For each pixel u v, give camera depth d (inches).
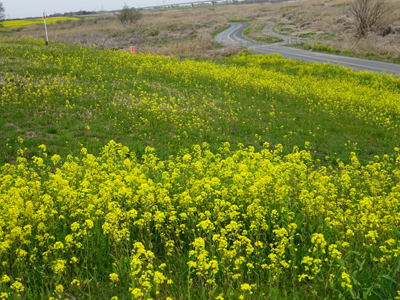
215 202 204.2
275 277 152.7
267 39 2043.6
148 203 205.2
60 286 135.0
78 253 182.7
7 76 603.2
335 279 162.6
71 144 399.2
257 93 780.6
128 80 730.2
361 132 576.7
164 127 495.2
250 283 165.9
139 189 227.9
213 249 179.3
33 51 882.8
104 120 490.0
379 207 229.9
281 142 495.8
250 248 161.2
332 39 1835.6
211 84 826.2
